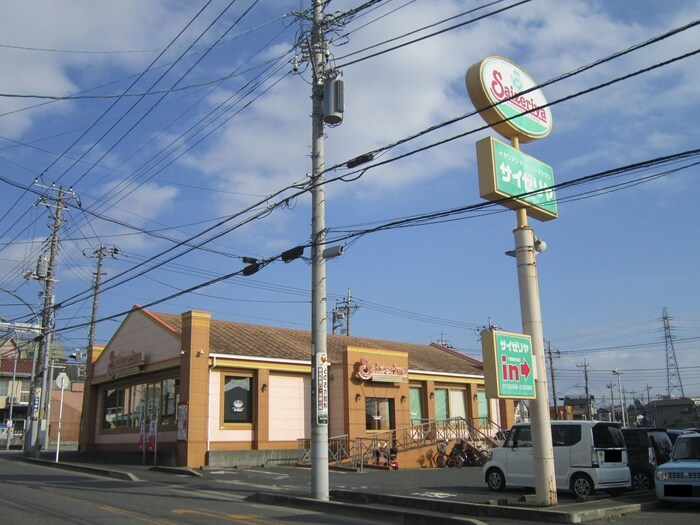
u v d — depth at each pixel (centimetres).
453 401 3684
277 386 2819
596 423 1549
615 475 1526
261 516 1244
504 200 1401
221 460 2503
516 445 1666
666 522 1174
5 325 3416
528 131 1503
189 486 1828
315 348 1608
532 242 1441
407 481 1972
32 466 2630
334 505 1397
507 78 1481
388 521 1269
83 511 1212
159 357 2773
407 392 3191
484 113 1415
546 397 1368
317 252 1653
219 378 2636
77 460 3056
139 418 2920
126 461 2861
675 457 1451
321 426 1551
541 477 1308
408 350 3988
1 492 1527
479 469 2652
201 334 2559
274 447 2716
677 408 8412
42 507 1257
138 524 1067
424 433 3009
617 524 1158
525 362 1347
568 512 1189
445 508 1352
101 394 3312
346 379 2930
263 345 2948
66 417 5478
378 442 2762
